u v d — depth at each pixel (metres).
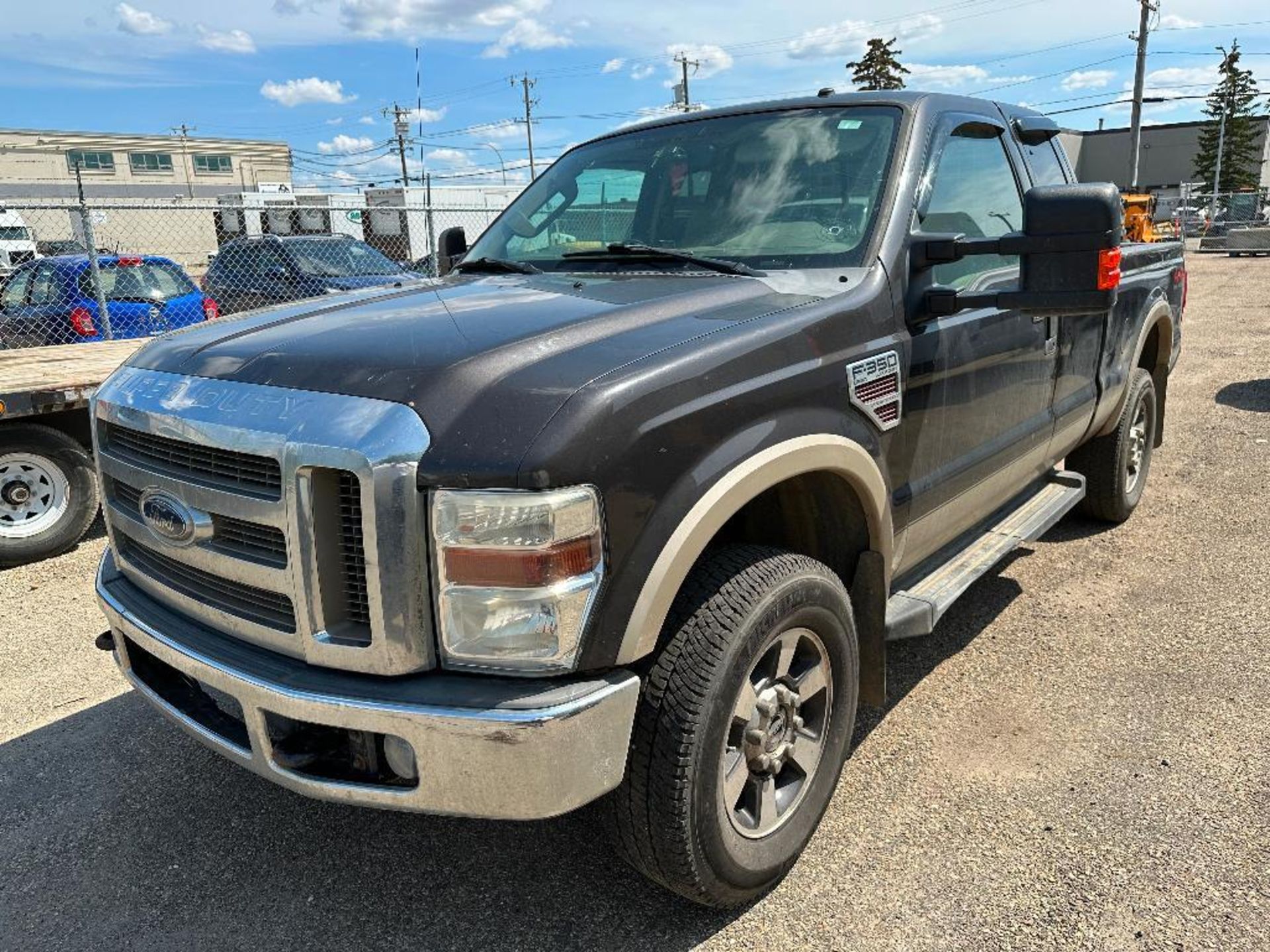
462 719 1.92
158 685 2.60
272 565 2.12
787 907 2.54
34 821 3.06
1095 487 5.15
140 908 2.66
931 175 3.19
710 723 2.19
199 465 2.27
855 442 2.59
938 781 3.05
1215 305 16.33
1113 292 2.48
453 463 1.93
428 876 2.74
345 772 2.16
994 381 3.38
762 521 2.88
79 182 14.65
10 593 5.16
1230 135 68.69
